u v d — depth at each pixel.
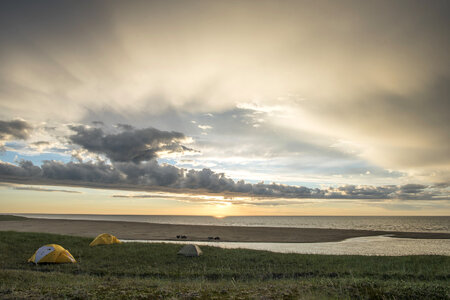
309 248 40.38
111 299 9.75
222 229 74.62
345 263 22.77
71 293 10.44
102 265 21.80
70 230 63.44
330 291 11.04
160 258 24.33
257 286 12.66
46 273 17.55
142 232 62.22
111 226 77.44
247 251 28.70
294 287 12.11
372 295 10.59
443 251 38.00
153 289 11.60
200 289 11.55
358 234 64.00
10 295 9.91
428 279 17.47
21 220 103.81
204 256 25.25
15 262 22.50
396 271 19.42
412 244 45.94
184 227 80.69
